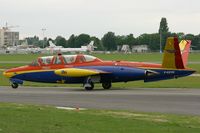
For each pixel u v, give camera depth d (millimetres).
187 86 68188
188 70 61094
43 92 58375
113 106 41812
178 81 80562
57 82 65250
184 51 65500
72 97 50969
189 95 52125
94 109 39344
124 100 47094
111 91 59188
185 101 45625
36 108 39719
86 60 64625
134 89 62625
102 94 54406
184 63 65312
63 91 60000
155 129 27891
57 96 52375
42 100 47938
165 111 37812
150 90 60469
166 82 78062
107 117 33344
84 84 62969
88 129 27953
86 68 63625
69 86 69875
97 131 27250
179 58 60875
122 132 26953
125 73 62250
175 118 33219
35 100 48031
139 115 34906
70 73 62594
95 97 50656
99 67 63188
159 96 51062
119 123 30250
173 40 60500
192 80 83250
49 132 26953
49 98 50062
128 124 29812
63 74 63000
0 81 83000
